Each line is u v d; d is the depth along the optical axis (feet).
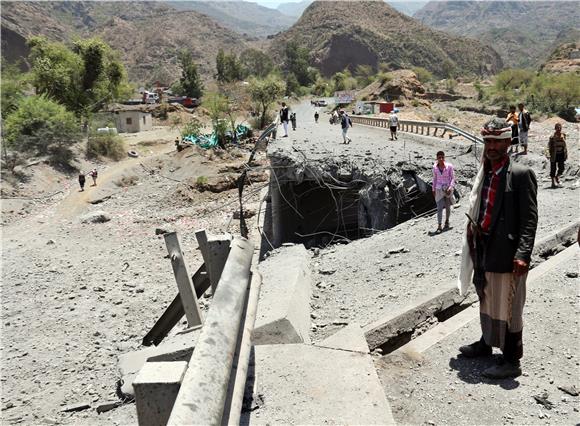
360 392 12.37
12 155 128.67
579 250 23.95
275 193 57.41
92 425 19.97
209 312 8.38
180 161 138.21
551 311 17.38
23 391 30.71
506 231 12.61
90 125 175.94
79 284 56.65
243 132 181.57
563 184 45.06
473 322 16.92
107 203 109.29
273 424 11.23
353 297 24.09
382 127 113.60
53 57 209.46
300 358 14.19
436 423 11.85
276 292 21.81
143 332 40.60
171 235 16.98
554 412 11.96
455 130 68.44
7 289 55.31
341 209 53.98
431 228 37.55
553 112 248.52
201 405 6.25
